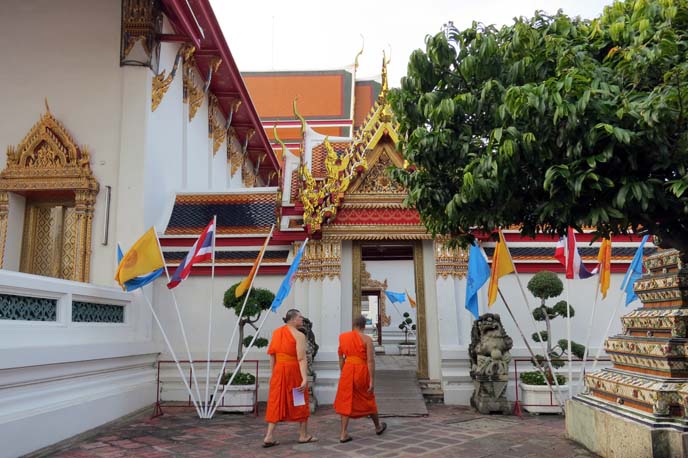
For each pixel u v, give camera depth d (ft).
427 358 37.29
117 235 39.65
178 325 38.68
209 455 23.11
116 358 31.58
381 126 37.60
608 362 36.65
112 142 41.09
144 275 31.27
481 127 19.66
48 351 24.29
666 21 16.33
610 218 17.03
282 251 40.60
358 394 25.44
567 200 16.43
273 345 25.25
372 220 37.73
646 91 16.28
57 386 26.05
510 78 18.40
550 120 15.67
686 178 14.29
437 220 21.83
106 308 32.71
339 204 37.14
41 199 42.45
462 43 19.74
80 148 41.04
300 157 38.75
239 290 32.07
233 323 38.63
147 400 34.96
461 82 20.27
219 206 44.93
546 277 33.24
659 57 15.48
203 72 58.49
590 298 38.47
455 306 37.29
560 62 16.72
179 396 36.70
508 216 19.13
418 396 34.17
